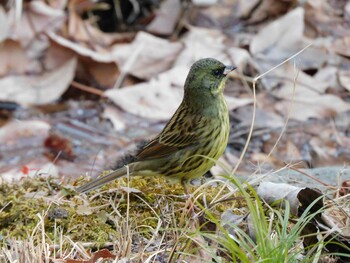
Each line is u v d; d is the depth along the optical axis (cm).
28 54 1454
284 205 775
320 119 1365
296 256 713
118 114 1388
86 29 1533
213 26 1588
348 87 1419
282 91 1403
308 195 766
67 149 1309
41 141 1331
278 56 1470
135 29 1603
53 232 804
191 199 834
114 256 737
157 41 1478
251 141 1312
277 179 926
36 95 1415
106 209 846
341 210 798
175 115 912
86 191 851
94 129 1370
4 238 794
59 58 1444
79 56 1438
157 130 1352
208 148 898
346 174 979
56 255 752
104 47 1519
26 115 1402
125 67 1446
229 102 1360
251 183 858
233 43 1523
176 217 818
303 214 712
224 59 1447
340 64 1474
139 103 1374
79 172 1233
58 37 1435
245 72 1445
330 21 1573
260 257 684
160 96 1380
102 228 812
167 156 893
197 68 896
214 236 698
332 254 700
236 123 1352
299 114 1368
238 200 843
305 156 1284
